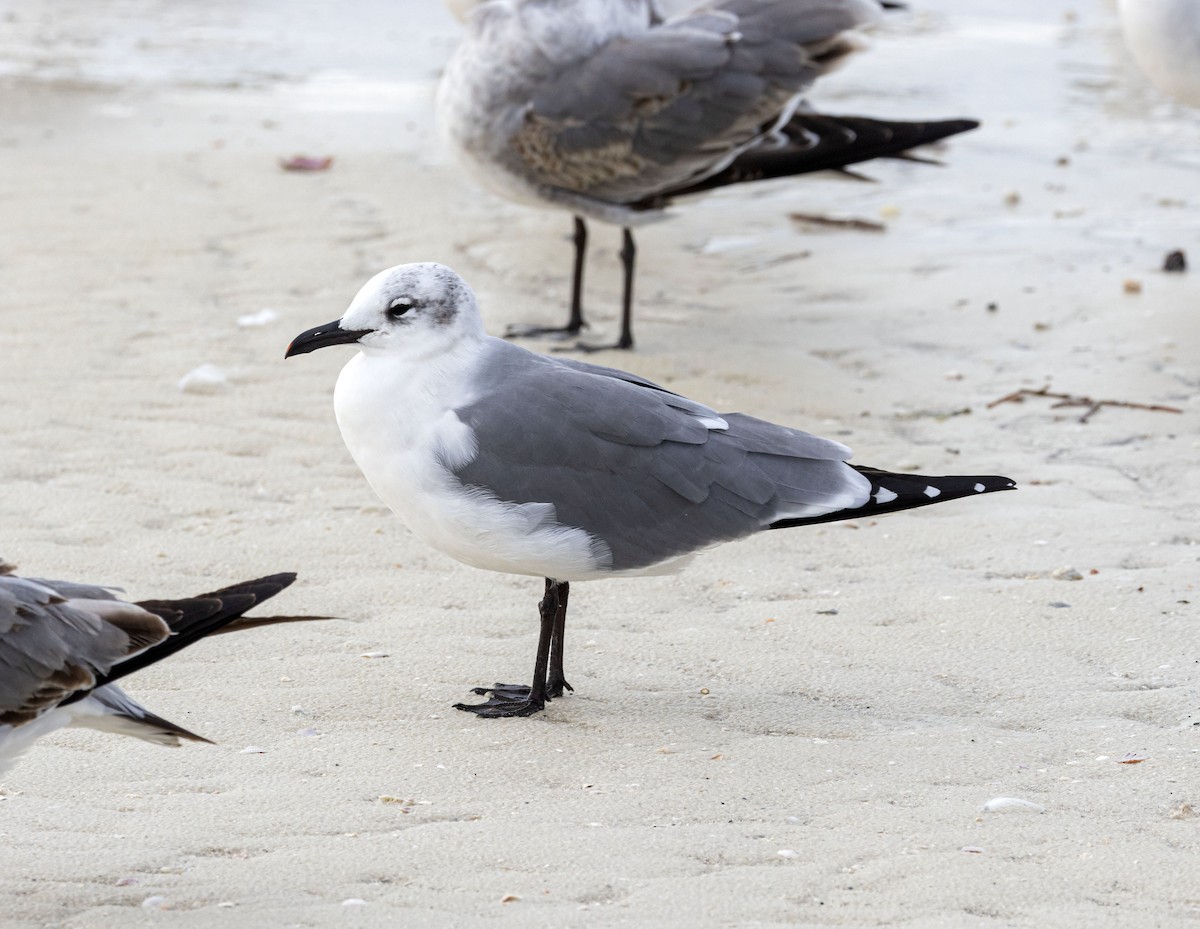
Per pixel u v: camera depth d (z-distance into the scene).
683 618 10.57
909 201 21.16
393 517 12.14
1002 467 13.03
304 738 8.84
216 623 7.18
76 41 30.28
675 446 9.33
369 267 18.39
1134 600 10.53
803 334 16.44
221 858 7.44
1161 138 24.11
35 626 6.87
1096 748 8.62
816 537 11.88
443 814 7.94
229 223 19.89
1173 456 13.12
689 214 21.02
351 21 32.94
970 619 10.38
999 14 33.53
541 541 9.13
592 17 15.95
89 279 17.56
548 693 9.44
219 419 13.95
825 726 9.02
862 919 6.85
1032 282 17.62
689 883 7.18
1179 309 16.47
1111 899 7.00
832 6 16.25
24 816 7.84
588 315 17.25
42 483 12.49
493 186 16.53
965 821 7.79
